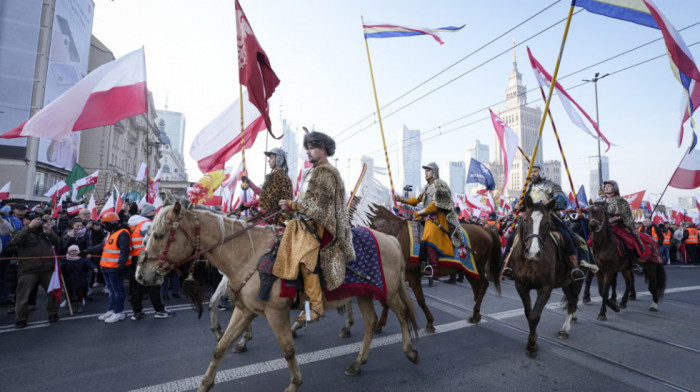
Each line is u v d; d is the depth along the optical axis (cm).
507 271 497
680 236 1560
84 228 776
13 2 2169
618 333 522
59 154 2492
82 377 373
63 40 2395
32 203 1445
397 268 378
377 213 575
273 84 486
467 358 421
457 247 528
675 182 857
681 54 474
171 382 361
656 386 356
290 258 306
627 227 646
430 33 695
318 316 300
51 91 2300
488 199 1568
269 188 384
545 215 449
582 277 468
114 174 3641
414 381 361
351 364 396
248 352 441
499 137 873
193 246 314
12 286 745
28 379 369
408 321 399
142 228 607
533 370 389
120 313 588
